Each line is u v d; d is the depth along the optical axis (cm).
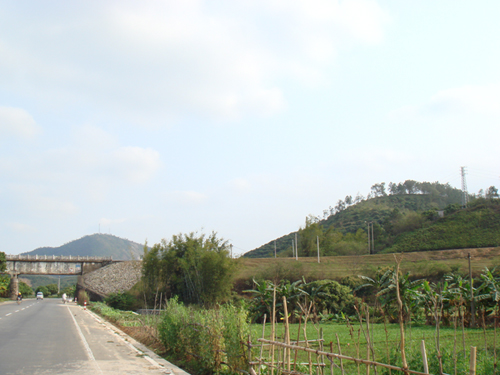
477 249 7262
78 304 5950
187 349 1257
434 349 1081
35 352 1323
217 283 3966
